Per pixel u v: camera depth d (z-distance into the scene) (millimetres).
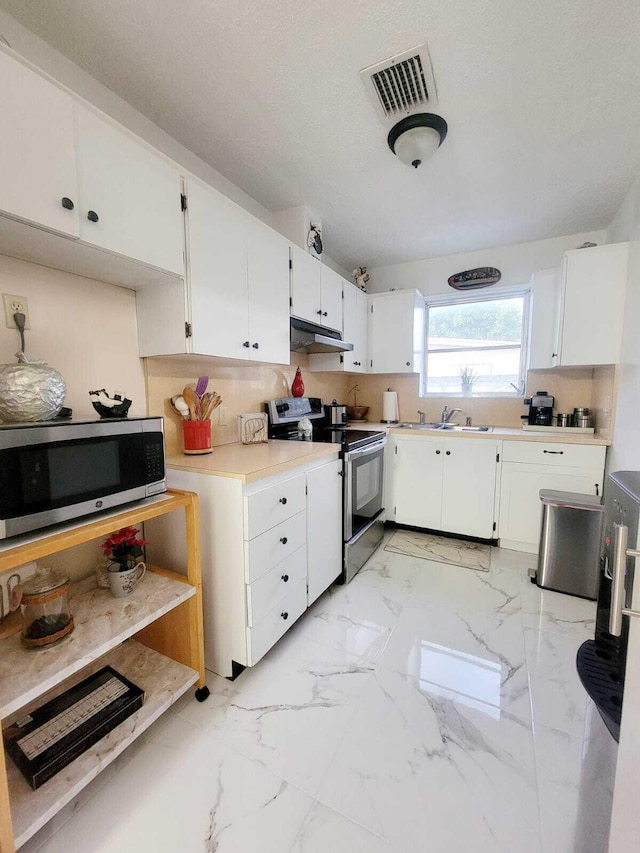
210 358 1732
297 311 2246
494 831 962
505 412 3213
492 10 1137
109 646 1073
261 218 2365
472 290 3254
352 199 2305
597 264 2359
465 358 3457
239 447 2008
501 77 1384
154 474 1249
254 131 1683
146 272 1377
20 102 924
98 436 1069
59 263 1270
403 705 1356
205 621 1516
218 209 1604
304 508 1776
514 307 3242
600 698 818
